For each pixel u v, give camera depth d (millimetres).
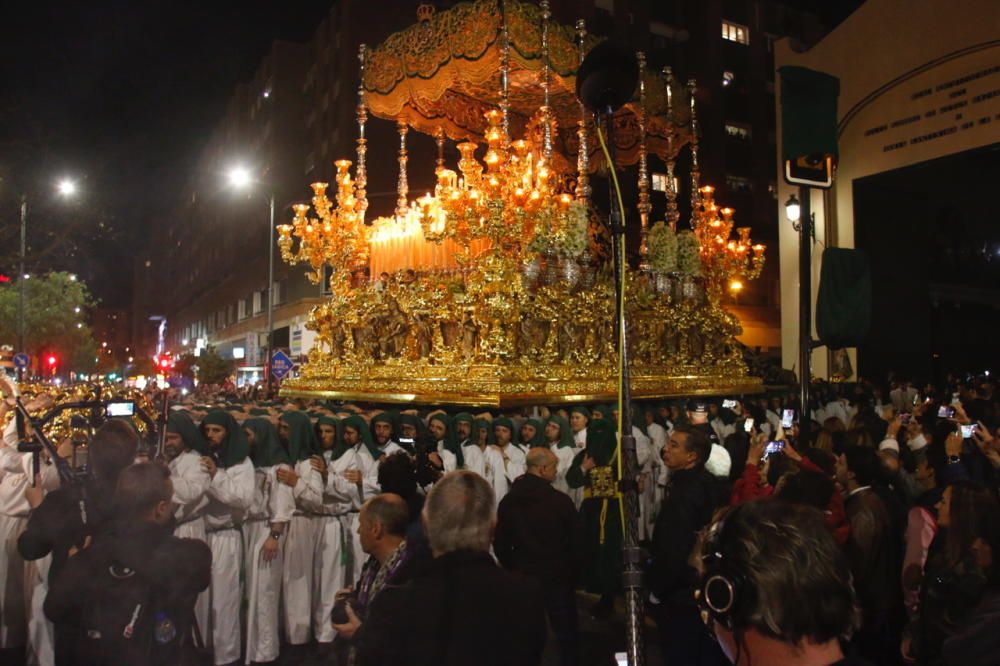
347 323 15695
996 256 33000
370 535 4453
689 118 17938
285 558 7973
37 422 6336
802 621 1965
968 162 23422
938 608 4125
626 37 43656
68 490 5266
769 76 47500
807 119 11125
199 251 80375
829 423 9422
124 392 9109
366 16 39312
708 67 44938
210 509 7359
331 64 42812
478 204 12523
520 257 13078
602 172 19547
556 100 17594
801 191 11094
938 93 22266
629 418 3707
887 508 5949
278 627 7840
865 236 25062
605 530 8992
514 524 6312
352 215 16297
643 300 15781
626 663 3453
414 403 13859
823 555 2025
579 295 14008
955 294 31922
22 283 32344
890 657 5453
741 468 8219
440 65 14586
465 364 12742
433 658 3166
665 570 5445
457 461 10469
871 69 24266
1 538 7188
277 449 7953
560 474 11664
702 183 44688
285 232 15805
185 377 47188
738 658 2113
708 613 2199
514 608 3314
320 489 7934
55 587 4121
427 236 12844
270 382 26781
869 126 24406
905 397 19406
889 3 23734
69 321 50000
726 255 18281
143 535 4195
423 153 38500
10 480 7207
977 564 3996
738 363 18547
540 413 15180
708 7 45281
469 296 12875
